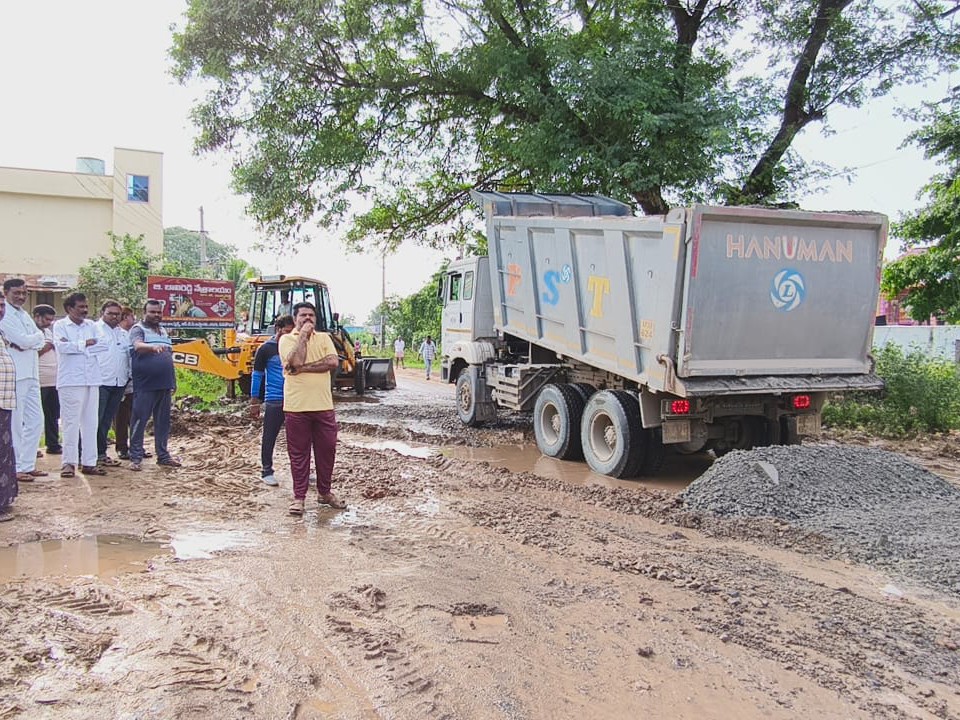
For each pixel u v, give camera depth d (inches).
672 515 250.5
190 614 157.5
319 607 162.1
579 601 170.4
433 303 1620.3
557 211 444.8
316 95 570.3
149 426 433.4
